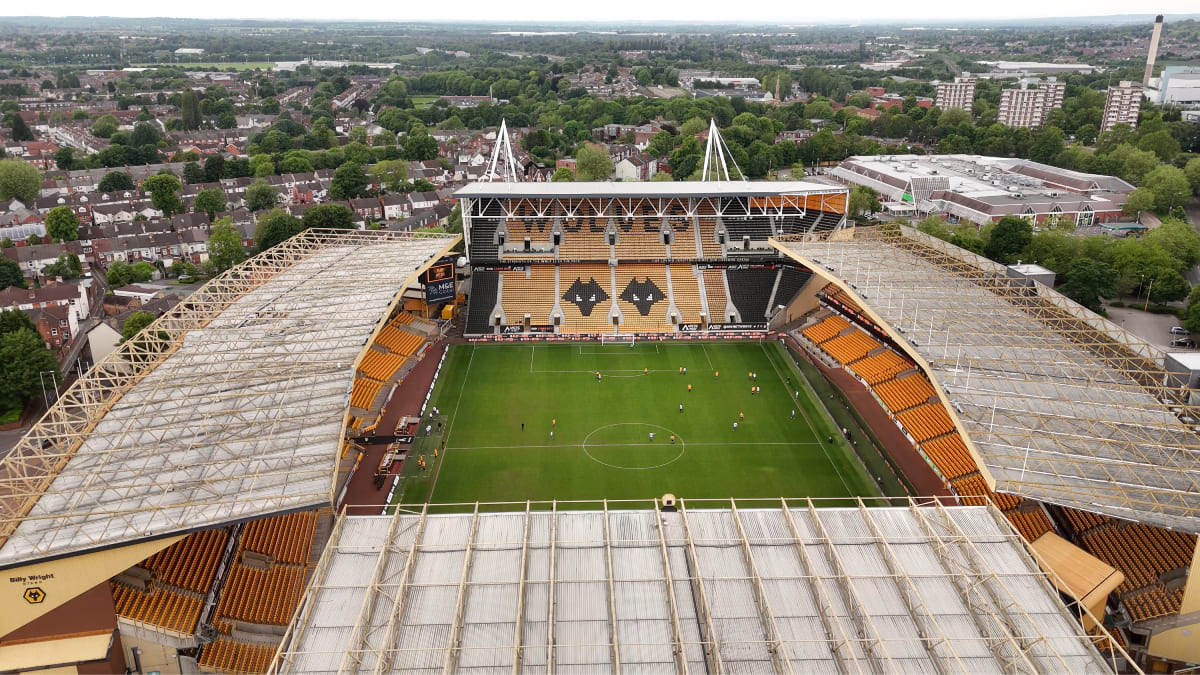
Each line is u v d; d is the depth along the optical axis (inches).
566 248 6200.8
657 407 4584.2
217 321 4106.8
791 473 3831.2
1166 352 3718.0
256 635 2714.1
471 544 2524.6
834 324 5521.7
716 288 6018.7
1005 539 2596.0
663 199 6328.7
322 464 2810.0
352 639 2103.8
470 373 5088.6
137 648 2598.4
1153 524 2546.8
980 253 6663.4
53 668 2459.4
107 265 7608.3
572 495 3634.4
